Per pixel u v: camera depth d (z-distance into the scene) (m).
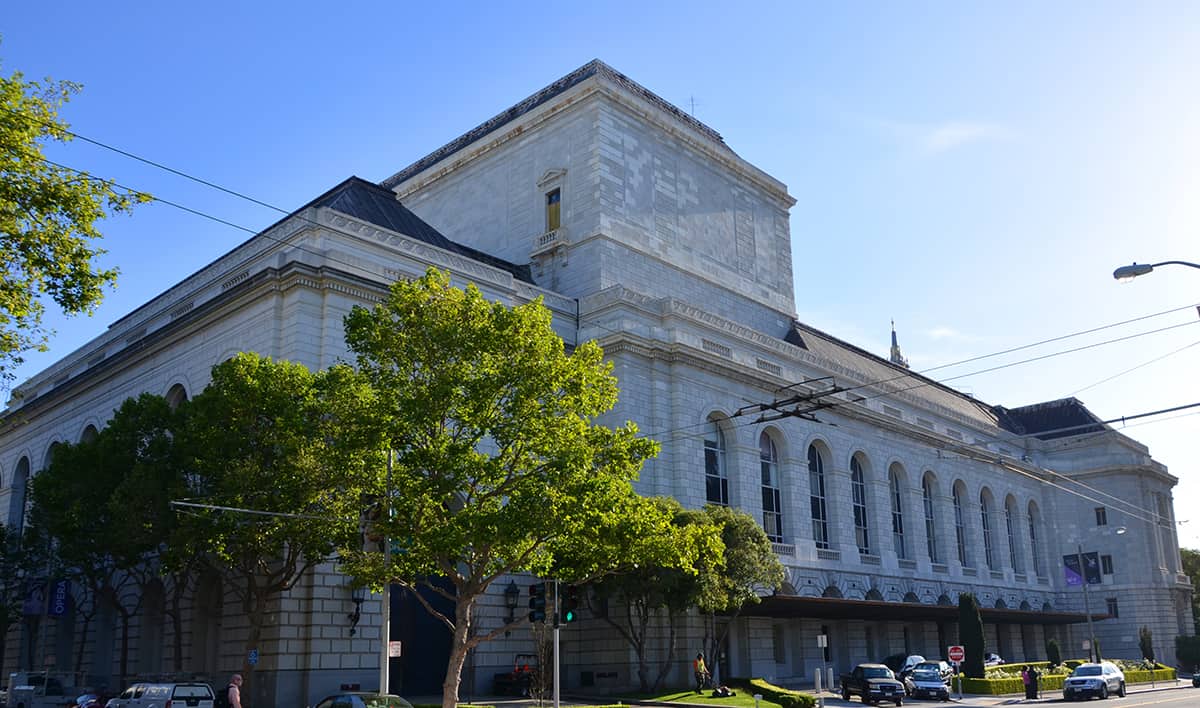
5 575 53.03
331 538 34.38
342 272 44.31
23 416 66.25
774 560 48.59
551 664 46.69
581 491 29.61
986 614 68.62
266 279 44.09
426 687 46.38
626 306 55.78
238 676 33.12
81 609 54.84
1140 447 102.19
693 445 55.22
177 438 38.91
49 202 24.78
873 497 69.94
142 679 42.38
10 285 24.81
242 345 45.72
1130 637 91.12
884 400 75.56
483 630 47.44
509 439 31.09
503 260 65.00
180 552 36.34
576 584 32.34
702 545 33.97
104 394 57.78
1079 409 103.06
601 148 62.50
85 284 25.83
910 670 54.75
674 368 55.44
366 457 31.56
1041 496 96.31
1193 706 41.41
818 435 65.75
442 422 31.36
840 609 56.00
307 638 40.00
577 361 32.31
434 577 47.94
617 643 49.31
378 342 31.55
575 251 61.78
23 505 65.94
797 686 57.47
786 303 75.62
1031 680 53.31
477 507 29.73
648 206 64.81
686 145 69.31
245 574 38.31
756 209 75.12
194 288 54.16
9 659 62.25
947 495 78.88
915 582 71.62
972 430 87.56
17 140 23.89
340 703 27.34
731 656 55.28
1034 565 92.88
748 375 59.78
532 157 67.12
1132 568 92.56
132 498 37.41
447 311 31.84
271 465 35.72
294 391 36.34
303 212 47.25
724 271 69.88
